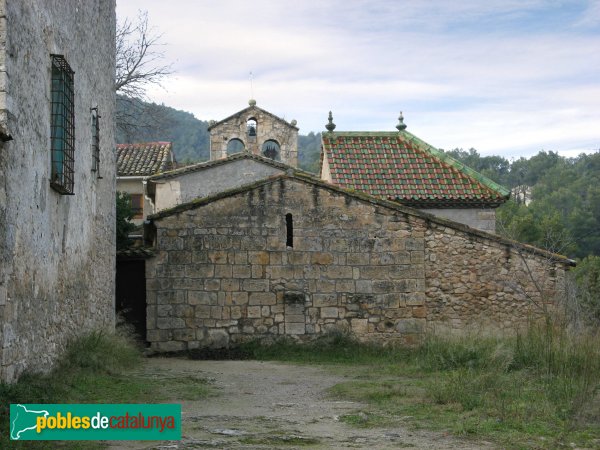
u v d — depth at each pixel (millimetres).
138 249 18453
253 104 33188
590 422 8398
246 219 18641
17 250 8875
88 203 13492
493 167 83375
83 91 12922
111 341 13617
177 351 18219
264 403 10352
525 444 7438
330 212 18828
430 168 23859
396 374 13984
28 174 9383
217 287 18453
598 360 11211
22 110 9133
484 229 22875
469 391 10383
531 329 13688
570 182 67500
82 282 12977
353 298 18672
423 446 7418
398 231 18906
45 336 10281
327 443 7547
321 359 17516
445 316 18750
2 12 8523
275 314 18484
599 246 45188
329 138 25047
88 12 13352
